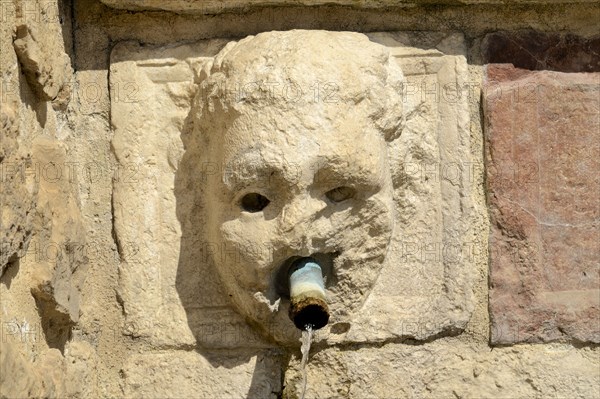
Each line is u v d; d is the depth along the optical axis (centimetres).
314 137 219
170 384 238
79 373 230
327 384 240
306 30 233
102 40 244
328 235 225
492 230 243
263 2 238
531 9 247
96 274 241
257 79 222
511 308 243
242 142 221
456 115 242
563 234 244
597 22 247
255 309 232
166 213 240
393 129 230
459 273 241
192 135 239
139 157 240
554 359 243
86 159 242
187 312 239
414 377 241
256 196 227
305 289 220
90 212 241
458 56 243
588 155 245
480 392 241
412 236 242
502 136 243
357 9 243
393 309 240
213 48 241
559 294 243
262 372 239
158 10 242
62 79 233
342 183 222
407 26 244
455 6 245
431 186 242
